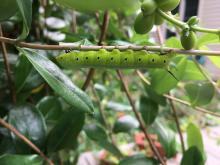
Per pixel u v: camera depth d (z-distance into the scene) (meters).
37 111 0.14
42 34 0.22
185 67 0.16
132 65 0.11
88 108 0.10
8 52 0.19
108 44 0.15
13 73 0.16
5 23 0.18
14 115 0.14
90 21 0.30
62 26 0.23
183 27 0.10
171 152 0.18
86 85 0.16
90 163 0.36
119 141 0.42
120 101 0.33
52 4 0.22
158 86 0.17
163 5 0.10
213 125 0.43
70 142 0.14
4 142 0.14
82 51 0.11
